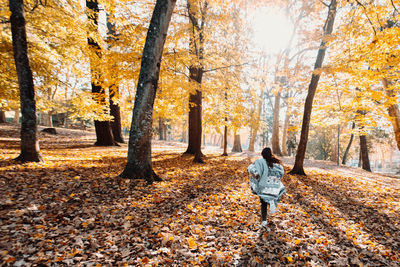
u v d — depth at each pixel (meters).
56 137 15.19
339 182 8.42
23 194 3.65
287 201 5.40
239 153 20.00
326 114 11.13
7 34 7.17
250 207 4.70
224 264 2.61
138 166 5.40
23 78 5.52
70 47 8.18
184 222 3.58
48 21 7.38
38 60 7.69
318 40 9.02
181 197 4.80
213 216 3.99
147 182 5.29
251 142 25.09
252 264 2.64
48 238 2.63
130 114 14.31
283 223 3.94
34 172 4.88
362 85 8.72
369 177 10.82
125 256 2.52
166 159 10.50
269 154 3.70
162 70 7.84
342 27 8.66
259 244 3.15
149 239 2.93
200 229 3.42
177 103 10.43
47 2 7.06
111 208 3.71
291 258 2.79
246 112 12.75
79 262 2.29
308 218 4.36
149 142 5.55
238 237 3.31
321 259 2.88
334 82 9.59
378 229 4.05
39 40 7.53
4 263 2.06
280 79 19.81
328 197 6.16
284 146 23.84
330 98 11.97
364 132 11.34
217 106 13.52
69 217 3.24
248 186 6.55
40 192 3.86
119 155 9.63
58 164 6.01
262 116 29.23
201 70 10.05
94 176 5.30
